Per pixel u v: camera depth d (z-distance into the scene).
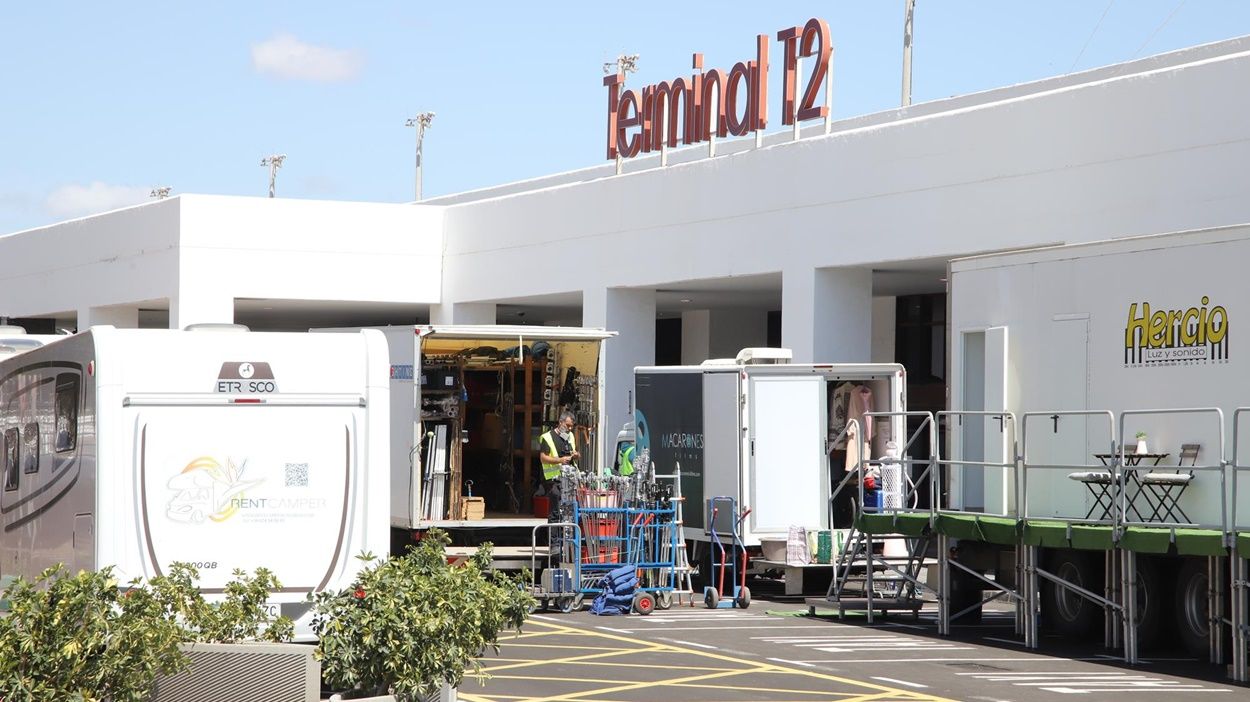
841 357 27.47
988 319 18.03
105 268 40.62
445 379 21.84
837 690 13.46
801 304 27.69
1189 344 15.36
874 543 21.27
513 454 23.59
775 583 24.09
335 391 12.78
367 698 10.06
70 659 8.63
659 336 42.00
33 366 14.22
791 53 28.44
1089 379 16.55
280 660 9.61
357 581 10.80
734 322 38.34
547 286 34.84
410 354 20.41
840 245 26.86
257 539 12.48
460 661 10.60
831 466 22.14
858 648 16.48
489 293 36.75
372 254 37.72
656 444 23.25
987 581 17.88
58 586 8.85
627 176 32.41
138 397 12.32
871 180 26.22
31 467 14.19
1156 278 15.78
